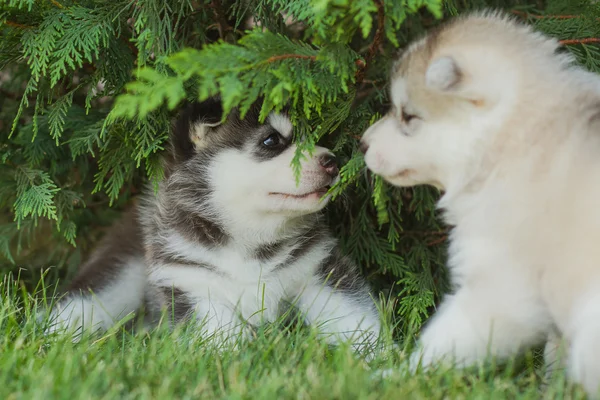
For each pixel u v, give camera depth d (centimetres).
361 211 188
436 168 164
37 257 201
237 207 176
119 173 183
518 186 158
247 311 178
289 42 166
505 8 188
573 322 155
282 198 175
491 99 160
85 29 176
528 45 163
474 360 161
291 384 154
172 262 177
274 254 178
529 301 158
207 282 177
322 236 181
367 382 155
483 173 161
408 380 157
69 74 185
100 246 191
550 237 156
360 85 180
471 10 185
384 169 165
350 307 179
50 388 151
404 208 190
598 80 163
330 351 169
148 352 162
